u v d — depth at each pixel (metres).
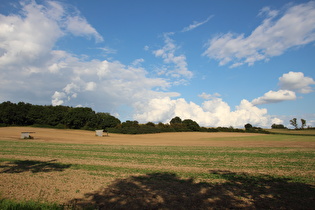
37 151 29.36
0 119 96.00
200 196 10.80
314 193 11.34
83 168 17.83
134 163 20.95
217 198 10.52
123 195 10.84
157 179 14.24
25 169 17.20
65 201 9.93
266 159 24.23
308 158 24.98
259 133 100.00
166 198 10.45
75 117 100.25
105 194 10.97
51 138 56.53
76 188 11.95
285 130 126.62
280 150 34.31
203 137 76.88
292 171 17.39
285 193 11.34
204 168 18.58
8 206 8.95
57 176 14.78
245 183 13.40
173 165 20.03
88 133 83.31
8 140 46.09
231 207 9.40
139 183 13.15
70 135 69.81
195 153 29.97
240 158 25.08
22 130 78.44
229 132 107.50
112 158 24.19
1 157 23.48
